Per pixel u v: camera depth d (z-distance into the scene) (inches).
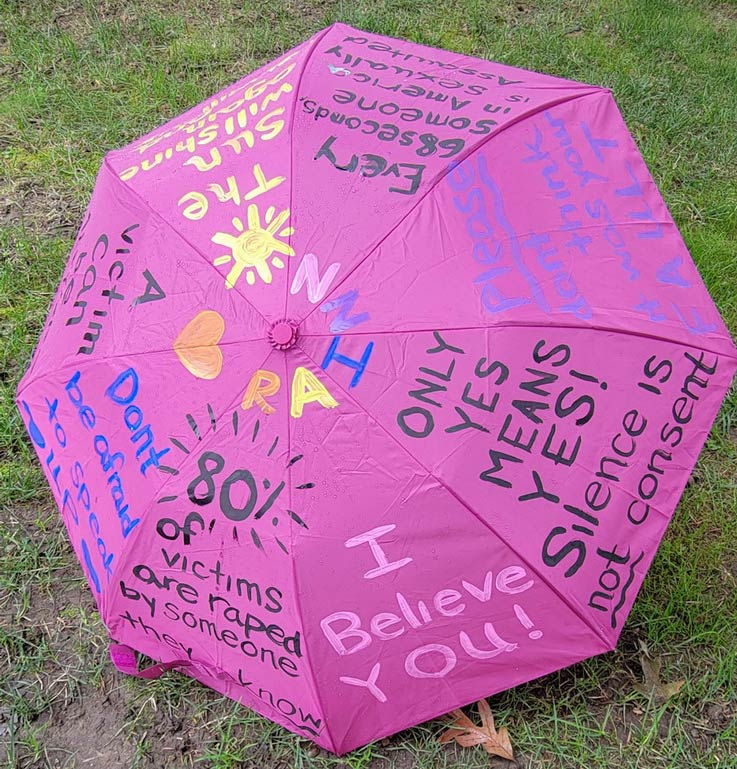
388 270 34.0
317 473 33.0
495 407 33.6
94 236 41.6
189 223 37.4
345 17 85.9
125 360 36.6
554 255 36.5
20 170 69.9
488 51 84.1
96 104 75.5
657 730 42.6
